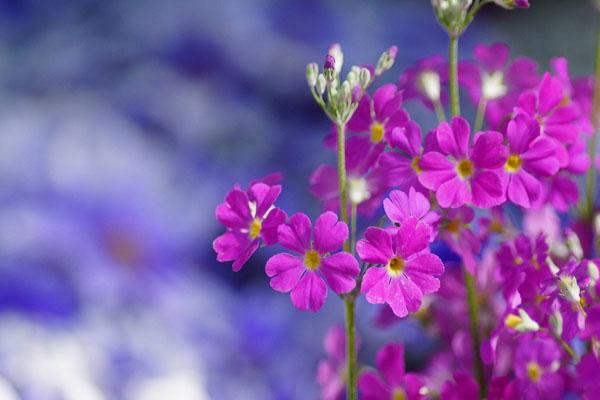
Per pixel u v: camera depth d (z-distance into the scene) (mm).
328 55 431
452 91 443
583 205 471
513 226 467
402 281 421
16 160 570
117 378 531
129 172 583
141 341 544
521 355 453
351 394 434
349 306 433
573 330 424
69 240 554
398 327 570
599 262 429
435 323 483
